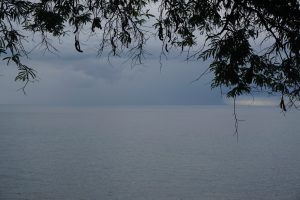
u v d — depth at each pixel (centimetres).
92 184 6656
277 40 441
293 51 436
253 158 10162
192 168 8431
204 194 5806
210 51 455
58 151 12038
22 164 9081
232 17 441
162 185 6500
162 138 17238
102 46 550
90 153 11519
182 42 584
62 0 518
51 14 506
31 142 14925
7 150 12175
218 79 463
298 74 463
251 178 7150
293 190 6038
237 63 447
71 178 7275
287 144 14312
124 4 549
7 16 495
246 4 439
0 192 5956
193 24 547
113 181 6919
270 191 5981
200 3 503
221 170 8150
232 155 10869
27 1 496
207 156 10625
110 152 11762
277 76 490
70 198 5606
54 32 566
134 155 10931
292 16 425
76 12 543
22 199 5506
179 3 529
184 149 12538
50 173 7850
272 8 429
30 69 494
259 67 468
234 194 5791
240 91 455
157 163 9244
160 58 535
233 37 443
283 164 8981
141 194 5841
